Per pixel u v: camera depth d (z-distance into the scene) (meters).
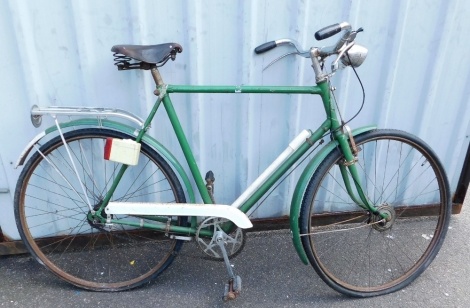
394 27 2.00
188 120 2.05
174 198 2.13
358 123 2.26
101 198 2.04
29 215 2.15
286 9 1.88
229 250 1.96
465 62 2.17
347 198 2.46
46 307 1.92
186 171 2.19
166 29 1.84
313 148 2.06
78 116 1.94
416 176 2.47
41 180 2.08
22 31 1.73
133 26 1.79
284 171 1.88
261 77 2.02
